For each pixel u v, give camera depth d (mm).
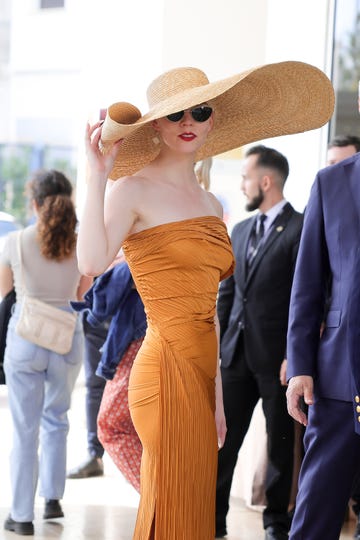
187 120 3814
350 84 7746
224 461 6078
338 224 4160
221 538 6117
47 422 6480
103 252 3648
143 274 3797
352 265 4094
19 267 6164
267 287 5969
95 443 7797
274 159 6059
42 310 6141
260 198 6078
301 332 4219
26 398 6156
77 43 28391
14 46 29344
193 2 9289
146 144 3984
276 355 5949
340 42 7695
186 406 3740
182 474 3740
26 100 30094
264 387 5980
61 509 6562
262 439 6789
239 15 9211
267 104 4086
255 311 5988
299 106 4094
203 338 3803
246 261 6078
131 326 5832
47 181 6266
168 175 3879
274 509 6031
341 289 4125
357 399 3994
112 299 5781
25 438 6160
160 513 3736
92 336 7738
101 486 7492
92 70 10172
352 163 4211
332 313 4168
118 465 5926
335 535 4113
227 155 8289
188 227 3764
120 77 9875
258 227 6117
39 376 6199
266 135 4254
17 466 6164
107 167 3699
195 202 3852
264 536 6145
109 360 5836
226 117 4160
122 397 5848
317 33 7609
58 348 6156
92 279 6449
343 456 4082
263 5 9156
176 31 9336
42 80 29719
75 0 28047
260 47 9195
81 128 10297
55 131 30172
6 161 30641
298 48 7707
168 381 3740
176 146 3826
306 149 7566
